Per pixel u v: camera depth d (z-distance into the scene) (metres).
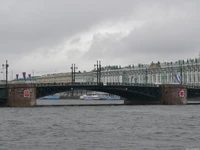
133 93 141.75
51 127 68.94
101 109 115.19
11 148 49.72
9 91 123.62
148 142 53.53
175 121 78.19
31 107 121.81
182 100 144.62
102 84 133.12
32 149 49.12
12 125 71.75
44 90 127.62
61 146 50.91
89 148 49.66
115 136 58.50
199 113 98.06
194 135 59.31
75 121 78.69
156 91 144.88
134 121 78.38
